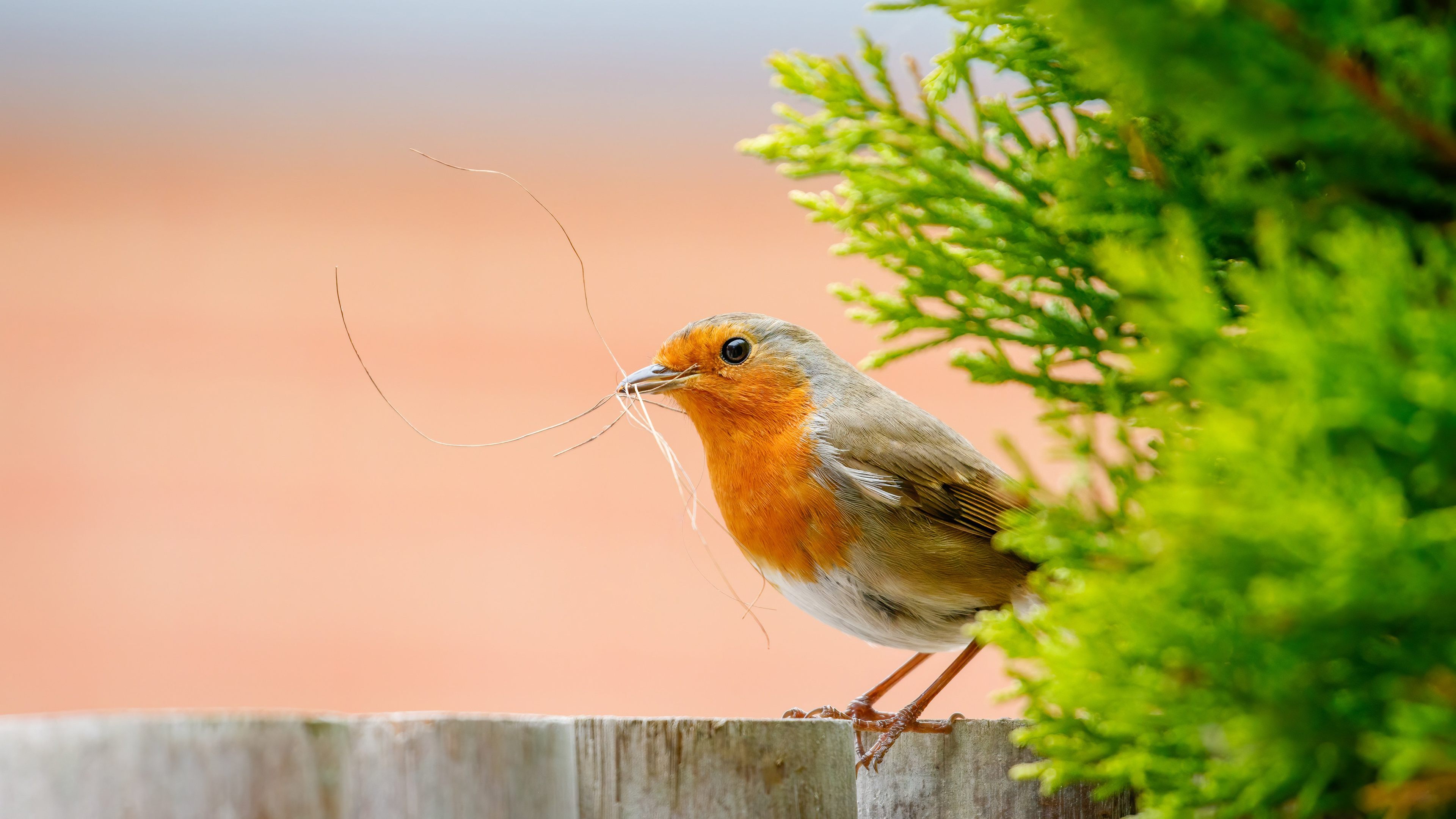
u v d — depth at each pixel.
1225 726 1.06
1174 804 1.18
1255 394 1.00
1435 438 0.95
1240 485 1.00
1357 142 1.07
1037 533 1.30
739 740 1.43
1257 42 1.02
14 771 1.07
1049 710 1.28
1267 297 0.98
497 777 1.22
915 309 1.65
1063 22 1.07
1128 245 1.37
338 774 1.16
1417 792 0.96
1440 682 0.98
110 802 1.07
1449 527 0.91
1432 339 0.94
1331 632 1.00
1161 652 1.09
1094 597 1.11
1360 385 0.93
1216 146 1.37
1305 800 1.06
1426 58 1.03
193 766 1.10
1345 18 1.02
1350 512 0.92
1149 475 1.31
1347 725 1.05
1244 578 1.00
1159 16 1.02
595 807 1.36
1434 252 1.04
